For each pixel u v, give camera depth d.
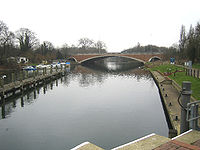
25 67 77.00
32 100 31.58
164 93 30.73
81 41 166.38
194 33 67.69
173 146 5.54
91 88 42.25
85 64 136.75
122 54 114.94
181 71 49.22
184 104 7.26
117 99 31.81
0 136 18.09
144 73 75.00
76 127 20.00
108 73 75.38
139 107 27.19
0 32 71.19
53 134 18.44
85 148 5.68
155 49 172.62
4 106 28.19
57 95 35.31
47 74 51.09
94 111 25.47
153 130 19.03
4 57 67.31
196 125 7.20
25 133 18.70
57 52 127.12
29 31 101.56
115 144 16.33
